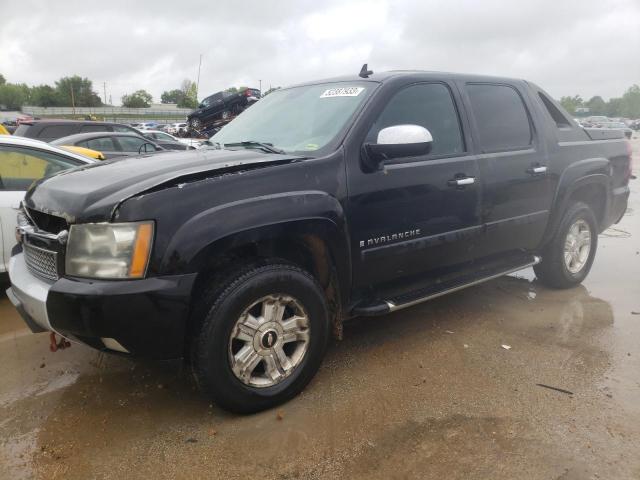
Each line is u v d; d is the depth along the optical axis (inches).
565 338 156.1
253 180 112.4
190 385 130.3
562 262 192.4
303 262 128.7
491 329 162.9
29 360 144.0
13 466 100.6
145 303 100.0
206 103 967.6
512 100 174.4
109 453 104.4
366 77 148.2
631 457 101.5
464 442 106.8
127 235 99.8
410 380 131.6
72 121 523.2
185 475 98.3
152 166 119.3
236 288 108.6
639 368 137.1
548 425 112.0
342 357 144.4
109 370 138.1
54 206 110.4
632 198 458.6
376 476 97.4
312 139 133.6
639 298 191.5
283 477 97.5
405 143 124.3
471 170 151.5
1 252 187.6
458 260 154.6
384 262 135.0
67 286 101.7
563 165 183.0
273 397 117.2
